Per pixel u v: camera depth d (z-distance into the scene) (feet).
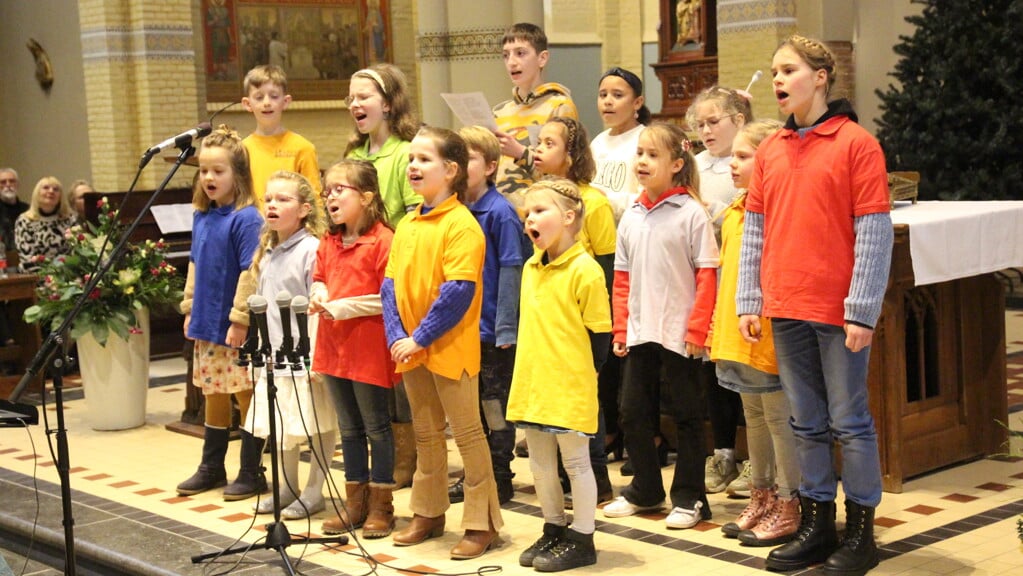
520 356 13.23
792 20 36.52
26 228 28.66
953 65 30.89
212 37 46.98
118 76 41.04
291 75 49.55
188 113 41.65
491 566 13.37
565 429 12.76
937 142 31.30
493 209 15.31
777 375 13.23
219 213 16.98
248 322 16.24
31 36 46.26
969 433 16.72
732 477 16.07
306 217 15.97
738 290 12.94
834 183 12.12
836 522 14.20
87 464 19.21
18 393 12.79
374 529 14.62
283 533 13.50
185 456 19.56
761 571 12.76
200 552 14.35
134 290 21.03
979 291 16.67
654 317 14.25
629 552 13.57
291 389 15.48
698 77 44.80
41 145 46.80
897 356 15.15
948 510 14.55
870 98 37.06
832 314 12.21
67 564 13.32
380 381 14.49
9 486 17.94
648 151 14.29
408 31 52.85
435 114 32.37
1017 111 30.32
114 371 21.43
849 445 12.44
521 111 18.30
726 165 15.70
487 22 31.78
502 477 15.92
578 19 56.65
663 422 17.92
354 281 14.49
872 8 36.68
